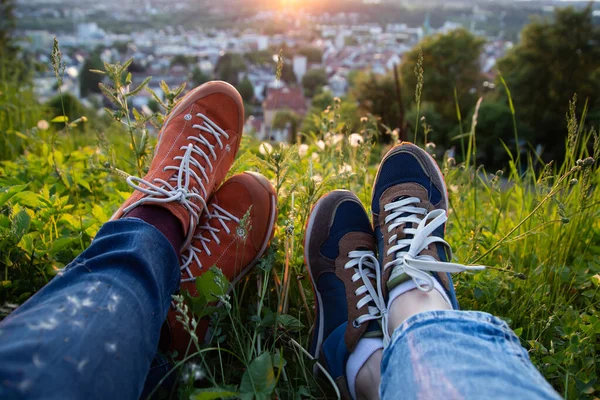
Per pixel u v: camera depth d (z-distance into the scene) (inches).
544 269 26.6
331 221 24.0
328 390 20.6
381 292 21.4
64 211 24.9
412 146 26.7
